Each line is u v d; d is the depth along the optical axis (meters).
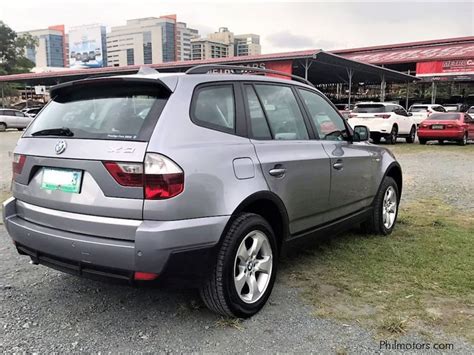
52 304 3.54
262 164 3.38
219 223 2.99
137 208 2.79
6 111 30.70
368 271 4.15
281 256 3.75
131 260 2.76
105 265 2.85
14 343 2.96
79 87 3.46
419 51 43.62
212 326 3.18
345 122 4.80
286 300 3.57
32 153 3.28
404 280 3.95
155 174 2.75
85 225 2.94
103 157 2.86
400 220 5.98
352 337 3.03
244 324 3.21
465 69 35.78
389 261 4.41
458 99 45.94
